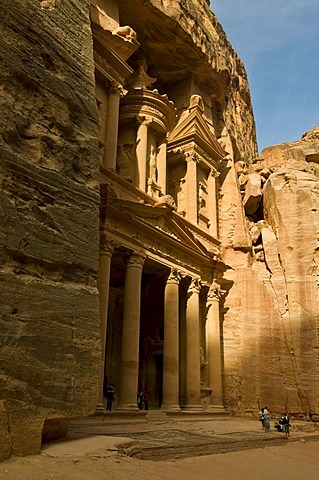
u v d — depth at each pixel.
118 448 8.59
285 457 12.95
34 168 9.37
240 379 24.97
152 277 25.31
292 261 26.30
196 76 32.53
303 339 23.98
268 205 30.23
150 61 30.56
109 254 18.53
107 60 22.31
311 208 26.78
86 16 13.05
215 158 30.62
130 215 19.58
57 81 10.88
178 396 20.83
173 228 22.89
